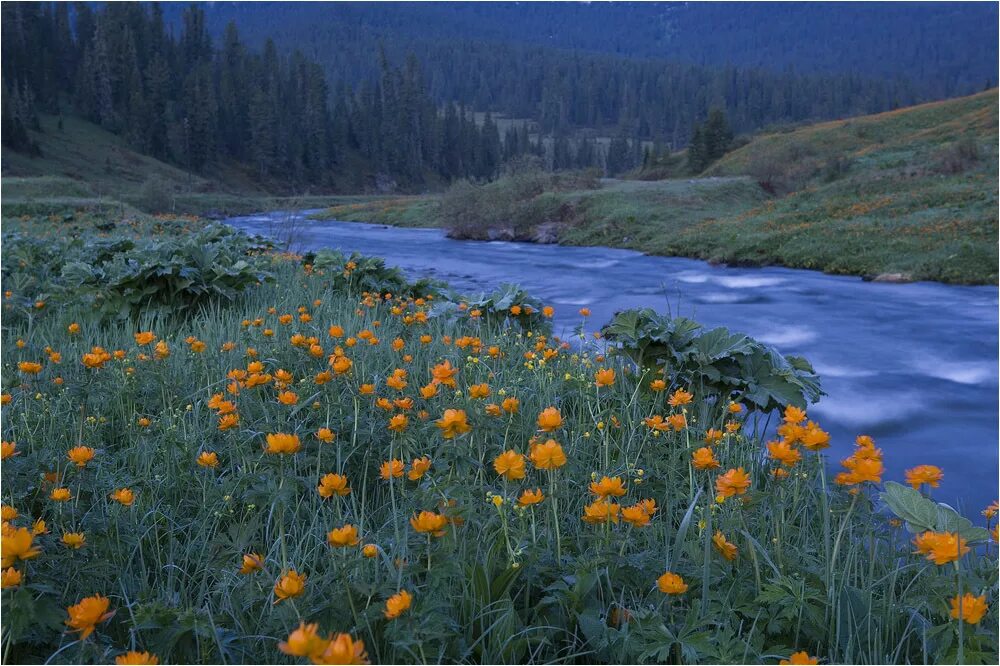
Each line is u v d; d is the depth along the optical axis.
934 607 2.18
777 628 2.12
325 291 8.91
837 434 6.84
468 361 4.61
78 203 28.39
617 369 4.92
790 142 57.91
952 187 27.00
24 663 1.99
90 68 125.00
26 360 5.04
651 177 75.88
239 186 120.88
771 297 15.86
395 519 2.42
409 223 44.91
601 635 2.07
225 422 3.10
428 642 1.96
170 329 6.46
